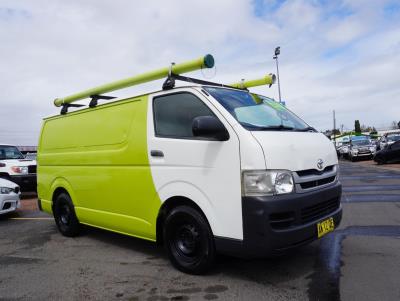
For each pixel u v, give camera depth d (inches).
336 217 162.2
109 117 199.6
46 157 255.3
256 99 180.2
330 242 197.6
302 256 175.9
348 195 370.0
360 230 221.8
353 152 1187.9
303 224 141.9
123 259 188.9
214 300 133.4
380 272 152.2
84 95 217.6
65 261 190.2
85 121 218.5
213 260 151.7
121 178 187.6
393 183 455.8
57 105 248.1
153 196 170.7
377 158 898.1
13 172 464.1
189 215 154.9
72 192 228.8
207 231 149.7
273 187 134.0
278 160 137.3
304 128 179.8
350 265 161.8
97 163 204.1
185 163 155.9
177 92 166.4
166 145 163.6
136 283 154.2
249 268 162.7
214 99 154.1
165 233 166.4
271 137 142.7
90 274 168.4
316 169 153.6
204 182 148.9
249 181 135.4
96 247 215.3
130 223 185.2
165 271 166.6
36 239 241.9
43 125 266.2
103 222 204.2
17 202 334.0
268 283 146.1
